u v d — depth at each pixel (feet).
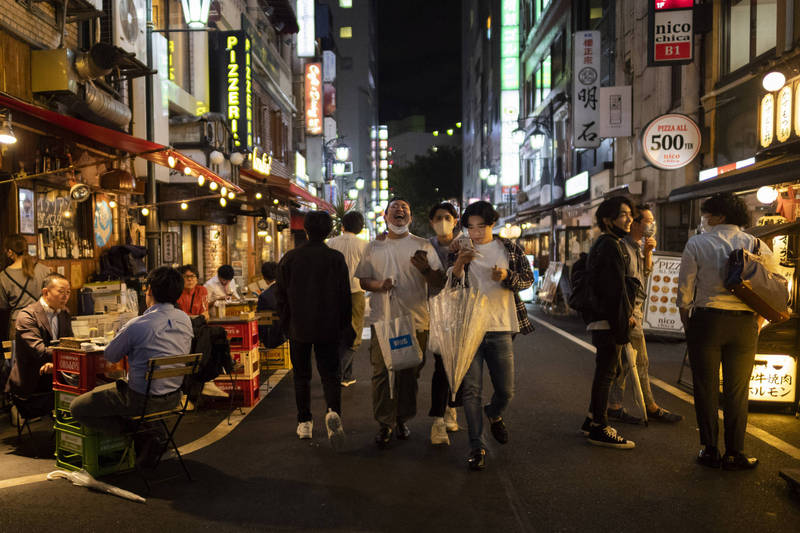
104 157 32.83
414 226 257.96
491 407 17.37
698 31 49.03
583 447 17.71
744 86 44.37
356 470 15.92
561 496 14.11
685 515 13.03
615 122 61.36
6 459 17.24
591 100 69.46
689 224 53.01
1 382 21.08
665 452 17.20
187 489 14.71
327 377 18.53
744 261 15.31
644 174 61.00
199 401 22.70
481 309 16.19
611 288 17.04
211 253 61.77
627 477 15.28
